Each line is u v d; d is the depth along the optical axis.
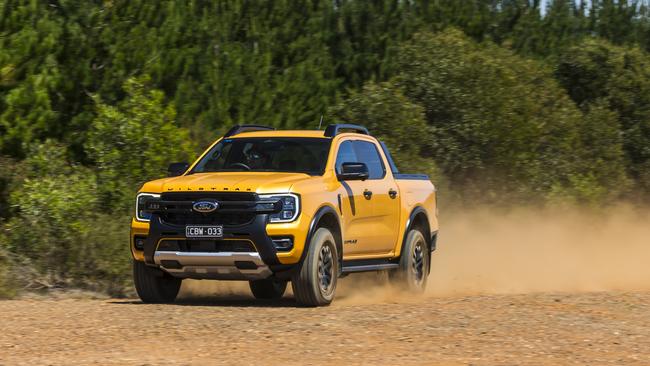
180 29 29.42
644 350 11.52
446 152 31.95
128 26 28.17
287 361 10.68
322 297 15.41
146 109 24.62
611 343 11.89
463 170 32.28
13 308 14.78
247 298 18.19
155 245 15.41
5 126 23.83
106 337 12.10
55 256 20.55
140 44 27.86
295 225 15.05
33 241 20.61
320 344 11.60
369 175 17.56
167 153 24.02
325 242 15.51
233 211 15.03
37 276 20.19
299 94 32.06
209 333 12.33
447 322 13.14
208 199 15.13
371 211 17.12
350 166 16.41
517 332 12.48
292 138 16.92
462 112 32.19
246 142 17.02
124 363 10.58
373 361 10.70
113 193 23.05
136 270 15.91
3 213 22.78
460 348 11.43
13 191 22.73
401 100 30.70
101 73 27.11
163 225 15.34
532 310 14.33
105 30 27.25
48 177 22.64
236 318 13.55
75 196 21.67
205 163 16.88
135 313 14.10
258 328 12.66
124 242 20.56
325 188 15.90
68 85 25.83
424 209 19.02
